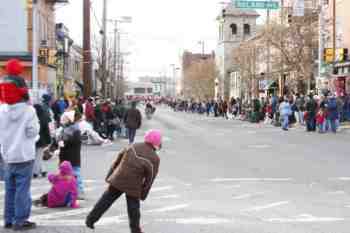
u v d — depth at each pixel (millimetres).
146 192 8406
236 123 47688
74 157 11719
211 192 12781
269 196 12258
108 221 9680
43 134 12094
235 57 73312
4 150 8789
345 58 40312
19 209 8914
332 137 29141
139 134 33906
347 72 43500
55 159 18531
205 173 15906
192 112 90688
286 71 50812
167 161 18875
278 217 10062
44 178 14484
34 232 8867
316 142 26109
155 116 70250
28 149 8781
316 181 14391
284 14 51000
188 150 22734
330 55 38938
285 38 48656
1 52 43375
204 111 82062
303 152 21625
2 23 43375
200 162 18594
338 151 21859
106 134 28281
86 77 34062
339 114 34531
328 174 15625
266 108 48062
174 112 95750
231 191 12914
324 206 11109
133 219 8328
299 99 39688
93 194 12477
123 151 8500
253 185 13781
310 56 47938
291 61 48562
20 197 8883
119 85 97875
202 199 11906
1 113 8719
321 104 32750
